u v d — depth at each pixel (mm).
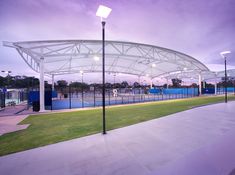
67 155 4383
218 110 12398
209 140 5398
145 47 19797
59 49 15438
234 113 10969
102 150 4676
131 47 19547
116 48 18703
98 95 45438
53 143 5410
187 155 4219
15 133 6891
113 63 29297
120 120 9148
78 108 16594
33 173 3467
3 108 17234
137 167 3625
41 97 14375
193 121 8469
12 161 4074
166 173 3332
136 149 4691
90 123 8547
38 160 4109
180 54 23094
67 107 18344
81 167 3680
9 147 5098
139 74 43094
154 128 7086
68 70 31828
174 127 7223
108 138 5805
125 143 5227
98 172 3441
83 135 6289
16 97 29531
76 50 18141
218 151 4453
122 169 3545
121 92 58250
